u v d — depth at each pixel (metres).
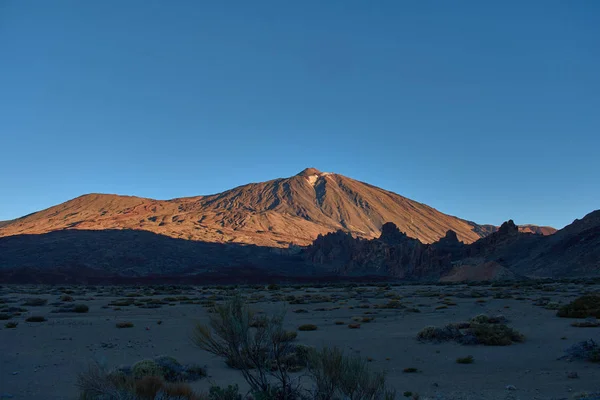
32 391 12.42
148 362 13.76
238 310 8.84
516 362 16.78
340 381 7.86
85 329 26.00
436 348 20.22
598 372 14.55
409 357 18.19
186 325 28.31
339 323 29.58
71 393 12.23
